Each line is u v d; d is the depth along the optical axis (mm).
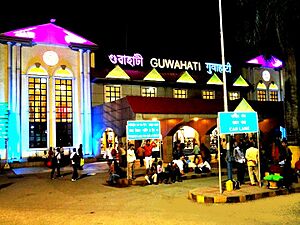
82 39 28781
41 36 27297
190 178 17094
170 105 24078
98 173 19953
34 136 26531
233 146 17516
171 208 10195
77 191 13961
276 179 12078
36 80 27031
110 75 28641
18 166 24203
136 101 22922
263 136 27359
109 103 25719
